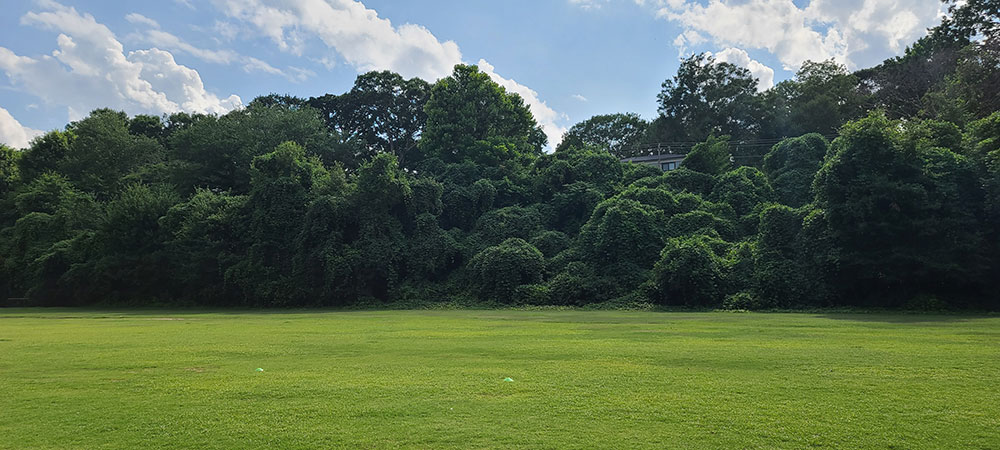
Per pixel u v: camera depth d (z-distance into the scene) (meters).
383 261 38.97
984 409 6.74
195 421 6.56
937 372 9.12
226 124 54.59
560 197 45.38
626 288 33.78
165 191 45.81
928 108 44.25
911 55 56.59
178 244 41.72
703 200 42.41
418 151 73.19
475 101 58.38
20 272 47.56
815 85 58.06
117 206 43.72
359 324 21.09
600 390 8.01
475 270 38.47
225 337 16.22
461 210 45.91
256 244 39.97
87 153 57.62
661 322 20.58
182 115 74.06
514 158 56.12
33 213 49.47
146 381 9.03
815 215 29.12
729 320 21.34
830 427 6.05
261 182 42.47
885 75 56.81
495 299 36.09
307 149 56.72
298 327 19.88
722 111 65.81
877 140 27.42
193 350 12.99
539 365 10.28
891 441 5.57
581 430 6.04
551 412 6.80
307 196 42.00
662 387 8.19
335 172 43.84
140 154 60.69
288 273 40.16
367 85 73.38
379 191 40.62
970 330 16.06
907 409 6.76
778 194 42.72
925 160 27.84
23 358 11.80
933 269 26.02
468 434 5.94
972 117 36.78
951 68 50.41
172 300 42.44
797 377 8.84
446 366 10.27
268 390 8.22
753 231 38.34
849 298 28.88
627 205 36.84
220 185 53.03
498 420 6.47
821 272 28.66
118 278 42.12
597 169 48.47
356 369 10.02
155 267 42.03
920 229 26.22
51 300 44.50
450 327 19.17
